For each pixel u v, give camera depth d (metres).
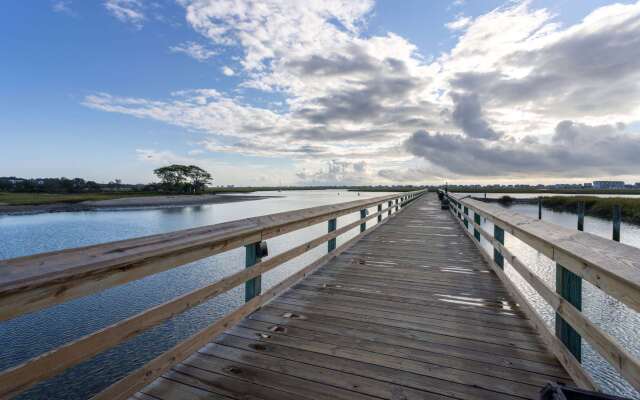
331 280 3.83
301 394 1.71
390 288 3.53
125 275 1.43
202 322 6.57
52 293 1.14
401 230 8.09
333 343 2.27
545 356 2.09
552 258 1.87
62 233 23.53
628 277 1.06
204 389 1.74
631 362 1.12
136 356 5.36
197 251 1.91
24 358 5.36
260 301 2.80
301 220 3.39
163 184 103.44
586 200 30.91
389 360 2.06
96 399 1.37
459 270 4.30
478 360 2.05
